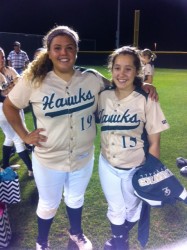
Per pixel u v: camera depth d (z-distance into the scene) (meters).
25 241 2.85
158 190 2.22
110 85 2.41
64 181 2.51
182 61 24.03
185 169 4.12
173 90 12.12
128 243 2.74
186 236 2.88
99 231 2.98
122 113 2.26
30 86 2.22
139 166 2.36
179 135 6.04
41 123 2.28
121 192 2.43
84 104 2.28
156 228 3.00
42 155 2.37
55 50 2.13
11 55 10.08
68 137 2.30
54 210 2.58
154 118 2.26
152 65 6.38
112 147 2.33
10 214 3.27
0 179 2.73
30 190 3.76
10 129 3.84
